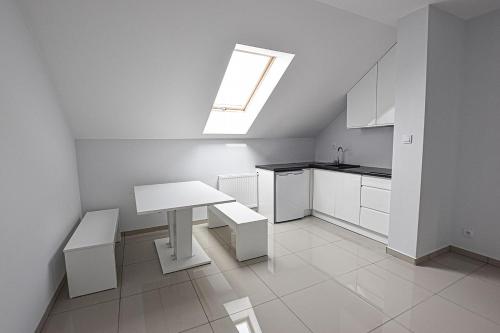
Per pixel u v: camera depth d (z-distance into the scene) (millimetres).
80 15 2023
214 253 2986
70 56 2287
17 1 1836
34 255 1807
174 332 1762
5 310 1413
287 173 3998
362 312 1929
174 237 2822
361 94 3604
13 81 1698
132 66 2521
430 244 2727
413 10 2436
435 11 2396
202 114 3396
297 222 4047
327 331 1739
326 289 2232
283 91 3479
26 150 1800
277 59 3162
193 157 3902
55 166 2359
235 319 1876
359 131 4129
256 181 4320
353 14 2609
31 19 1962
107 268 2250
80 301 2111
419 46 2434
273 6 2334
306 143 4938
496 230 2594
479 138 2662
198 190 2990
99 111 2922
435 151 2586
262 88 3568
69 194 2771
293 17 2492
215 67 2793
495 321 1813
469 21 2668
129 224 3570
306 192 4242
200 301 2094
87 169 3281
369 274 2469
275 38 2670
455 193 2885
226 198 2594
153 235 3568
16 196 1614
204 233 3613
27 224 1733
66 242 2551
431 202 2648
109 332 1770
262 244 2867
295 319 1861
